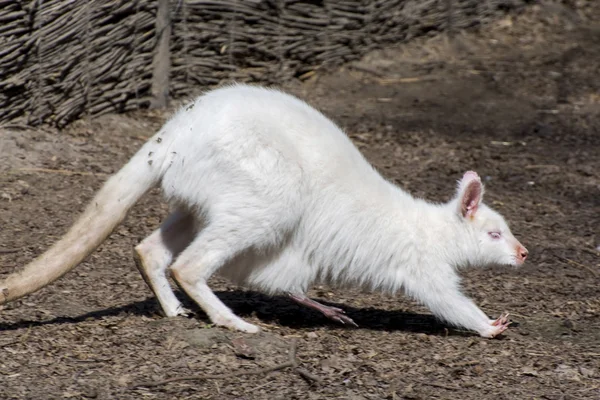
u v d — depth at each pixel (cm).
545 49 2408
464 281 1211
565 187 1630
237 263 988
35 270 910
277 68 2012
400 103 2023
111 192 949
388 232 995
